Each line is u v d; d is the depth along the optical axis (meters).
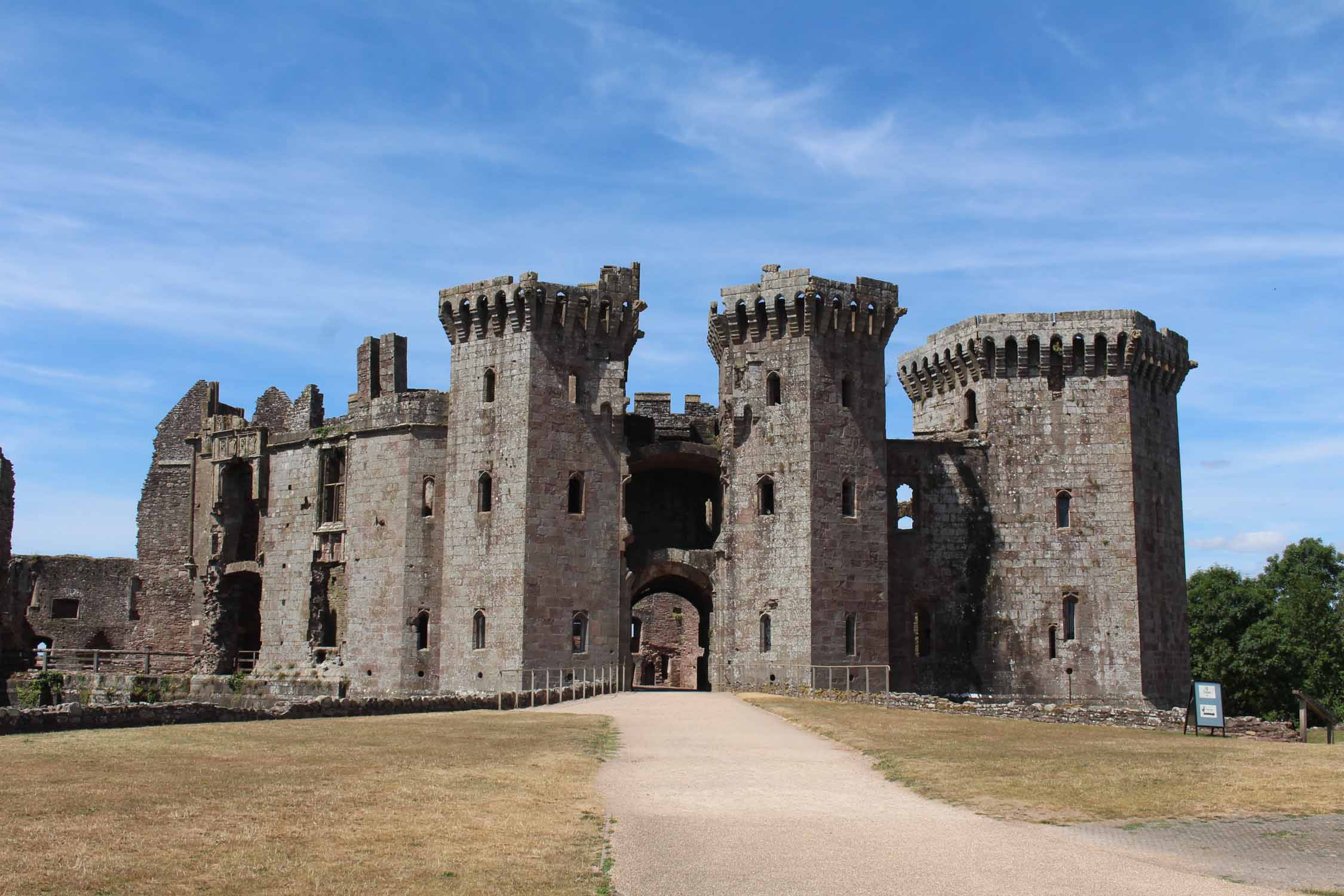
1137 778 33.09
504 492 75.31
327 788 27.81
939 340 83.06
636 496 84.94
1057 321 78.31
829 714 53.31
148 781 27.61
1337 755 38.09
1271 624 100.69
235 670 89.94
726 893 20.55
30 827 22.30
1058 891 21.14
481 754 35.19
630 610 81.00
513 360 76.38
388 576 79.88
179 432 101.38
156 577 99.44
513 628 73.44
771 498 76.19
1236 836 25.91
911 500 81.81
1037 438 78.06
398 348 85.12
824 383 75.88
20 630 99.62
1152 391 79.75
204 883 19.41
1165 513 79.00
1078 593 76.31
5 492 97.12
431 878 20.41
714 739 42.97
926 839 25.03
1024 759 37.25
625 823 26.03
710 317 80.12
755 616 75.25
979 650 76.75
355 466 83.00
